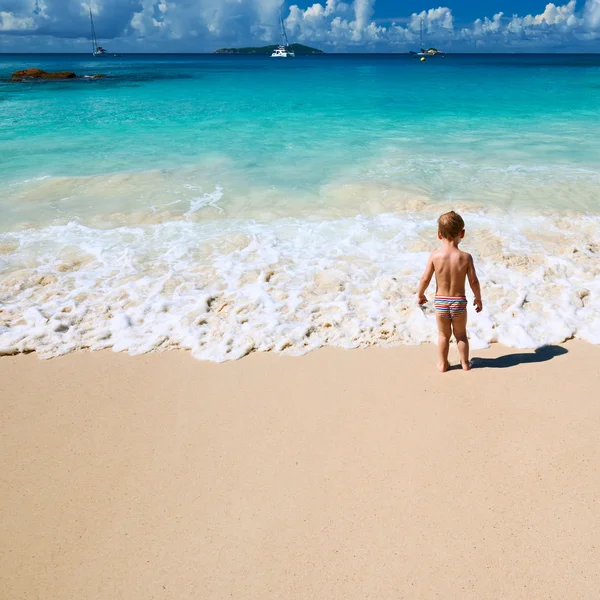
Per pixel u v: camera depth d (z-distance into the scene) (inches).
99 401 168.9
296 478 136.2
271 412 162.1
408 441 148.6
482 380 176.6
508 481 133.8
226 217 321.7
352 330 207.0
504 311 217.0
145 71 2064.5
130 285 239.3
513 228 299.6
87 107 810.8
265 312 218.2
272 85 1273.4
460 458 141.8
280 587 108.3
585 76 1667.1
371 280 243.8
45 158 464.1
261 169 427.5
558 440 148.2
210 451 146.3
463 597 105.4
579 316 213.2
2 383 178.5
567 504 126.7
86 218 318.3
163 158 467.2
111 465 142.2
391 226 304.8
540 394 168.6
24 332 205.6
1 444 150.7
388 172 414.9
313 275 248.1
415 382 176.1
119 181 389.7
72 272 251.4
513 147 508.4
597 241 282.4
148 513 126.8
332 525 122.1
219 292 232.8
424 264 258.1
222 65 3169.3
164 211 330.3
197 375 181.9
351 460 141.8
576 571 110.1
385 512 125.3
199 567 113.1
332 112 751.7
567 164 438.9
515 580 108.5
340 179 396.2
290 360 190.1
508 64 3432.6
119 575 111.9
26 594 108.3
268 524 122.9
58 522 125.1
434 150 496.1
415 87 1200.8
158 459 143.9
